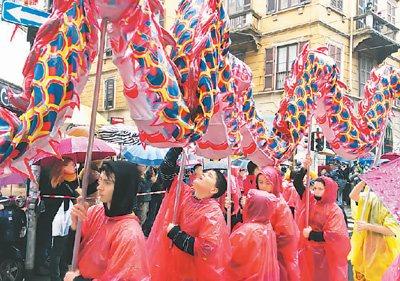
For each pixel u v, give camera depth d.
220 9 3.67
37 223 6.27
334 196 5.31
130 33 2.69
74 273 2.91
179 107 2.96
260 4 20.14
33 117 2.34
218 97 3.64
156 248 3.99
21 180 5.49
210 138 4.07
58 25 2.49
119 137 10.55
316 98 5.59
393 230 4.98
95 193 5.93
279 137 5.57
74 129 7.88
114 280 2.72
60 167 5.97
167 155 4.19
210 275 3.60
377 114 5.79
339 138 5.65
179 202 4.01
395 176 2.73
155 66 2.85
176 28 3.61
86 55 2.57
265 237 3.98
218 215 3.76
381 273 5.12
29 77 2.49
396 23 23.33
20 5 4.46
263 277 3.93
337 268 5.14
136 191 3.03
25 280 5.98
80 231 2.89
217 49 3.60
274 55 19.62
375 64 21.31
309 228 5.25
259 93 19.78
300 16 19.06
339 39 19.44
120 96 22.28
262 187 4.92
